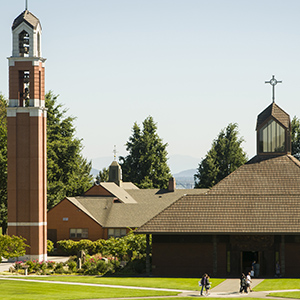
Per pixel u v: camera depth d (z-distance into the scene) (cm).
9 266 6931
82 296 4709
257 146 7319
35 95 7288
